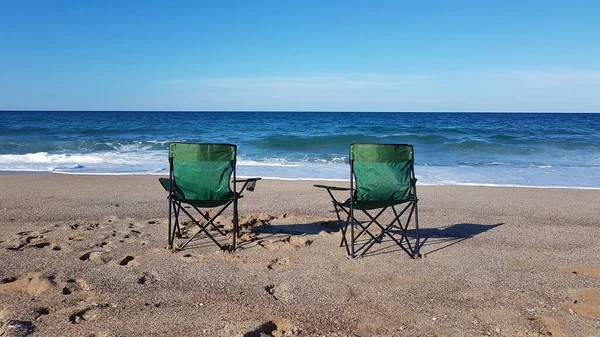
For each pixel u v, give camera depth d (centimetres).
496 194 862
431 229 602
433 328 327
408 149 490
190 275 420
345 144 1998
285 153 1716
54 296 368
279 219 638
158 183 956
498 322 336
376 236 555
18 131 2672
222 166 496
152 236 543
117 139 2256
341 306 361
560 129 3052
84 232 556
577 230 599
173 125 3553
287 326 330
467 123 4144
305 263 457
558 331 321
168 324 325
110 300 363
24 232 553
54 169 1238
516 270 445
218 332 313
